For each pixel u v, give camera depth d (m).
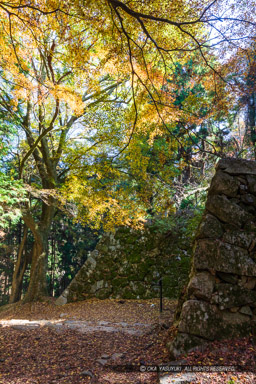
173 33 5.61
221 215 4.22
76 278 10.70
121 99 11.88
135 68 5.83
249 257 3.98
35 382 3.47
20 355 4.42
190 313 3.73
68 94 7.08
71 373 3.69
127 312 8.27
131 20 4.50
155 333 5.24
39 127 11.53
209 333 3.62
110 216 9.91
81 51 5.16
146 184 10.25
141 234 10.54
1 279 24.45
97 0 4.05
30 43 5.85
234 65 6.49
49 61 7.82
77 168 10.37
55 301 11.05
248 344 3.49
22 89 6.94
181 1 4.60
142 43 5.07
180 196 11.29
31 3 4.45
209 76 6.47
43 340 5.09
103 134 9.91
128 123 8.68
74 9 4.39
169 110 6.27
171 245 10.09
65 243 22.19
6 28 5.79
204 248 4.04
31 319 8.70
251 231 4.12
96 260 10.72
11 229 21.19
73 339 5.10
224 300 3.79
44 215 13.45
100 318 7.74
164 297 9.55
